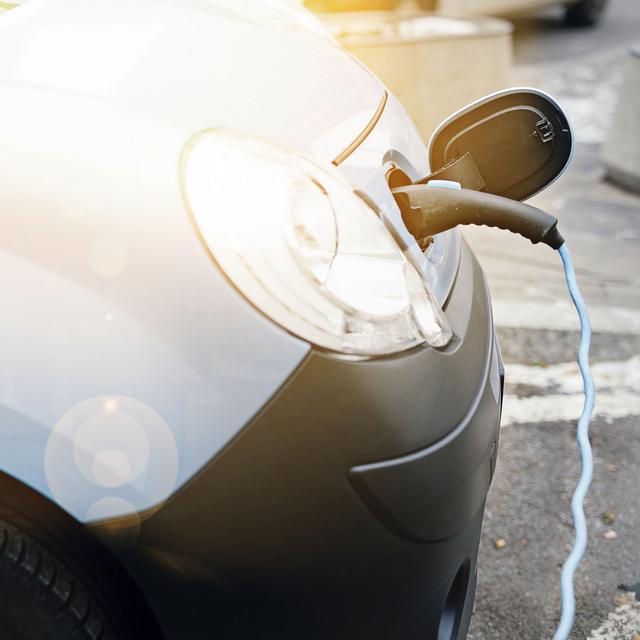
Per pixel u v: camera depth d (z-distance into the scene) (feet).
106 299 4.83
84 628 5.22
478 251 17.15
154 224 4.92
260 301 4.92
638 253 17.42
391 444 5.08
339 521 5.09
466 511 5.65
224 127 5.53
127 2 6.71
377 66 20.35
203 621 5.25
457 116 7.22
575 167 22.84
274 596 5.20
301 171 5.48
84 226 4.90
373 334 5.11
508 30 21.15
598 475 10.69
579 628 8.47
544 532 9.72
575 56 34.24
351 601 5.35
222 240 4.97
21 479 4.87
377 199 6.07
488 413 5.88
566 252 6.31
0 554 5.06
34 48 5.91
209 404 4.85
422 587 5.59
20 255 4.88
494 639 8.32
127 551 5.02
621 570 9.22
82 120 5.24
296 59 6.82
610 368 13.04
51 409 4.83
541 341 13.67
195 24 6.65
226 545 5.01
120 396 4.82
